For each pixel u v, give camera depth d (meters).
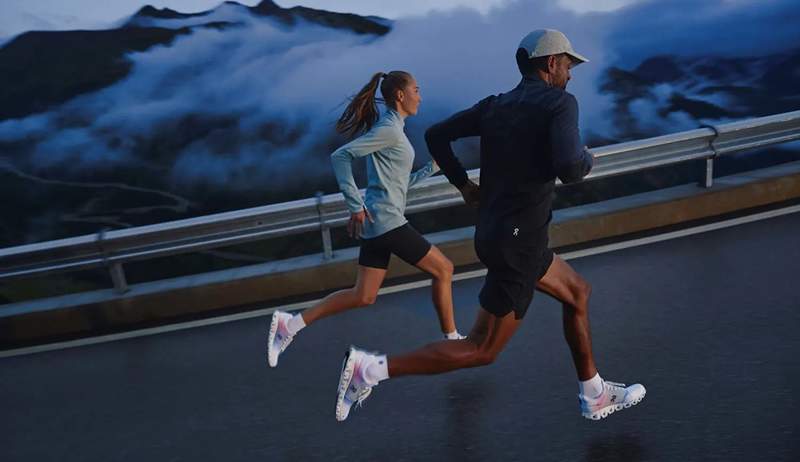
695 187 6.25
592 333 4.23
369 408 3.65
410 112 3.73
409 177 3.94
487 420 3.41
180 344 4.79
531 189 2.75
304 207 5.31
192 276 5.53
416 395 3.72
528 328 4.37
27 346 5.09
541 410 3.44
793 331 3.95
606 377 3.69
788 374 3.50
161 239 5.24
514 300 2.83
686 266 5.10
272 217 5.33
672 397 3.42
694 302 4.48
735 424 3.13
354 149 3.57
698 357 3.78
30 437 3.80
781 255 5.08
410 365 2.95
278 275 5.39
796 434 3.00
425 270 3.95
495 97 2.94
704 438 3.05
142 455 3.47
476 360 2.95
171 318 5.31
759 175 6.35
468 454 3.15
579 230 5.84
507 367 3.91
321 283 5.46
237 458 3.34
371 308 5.01
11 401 4.25
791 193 6.30
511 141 2.74
